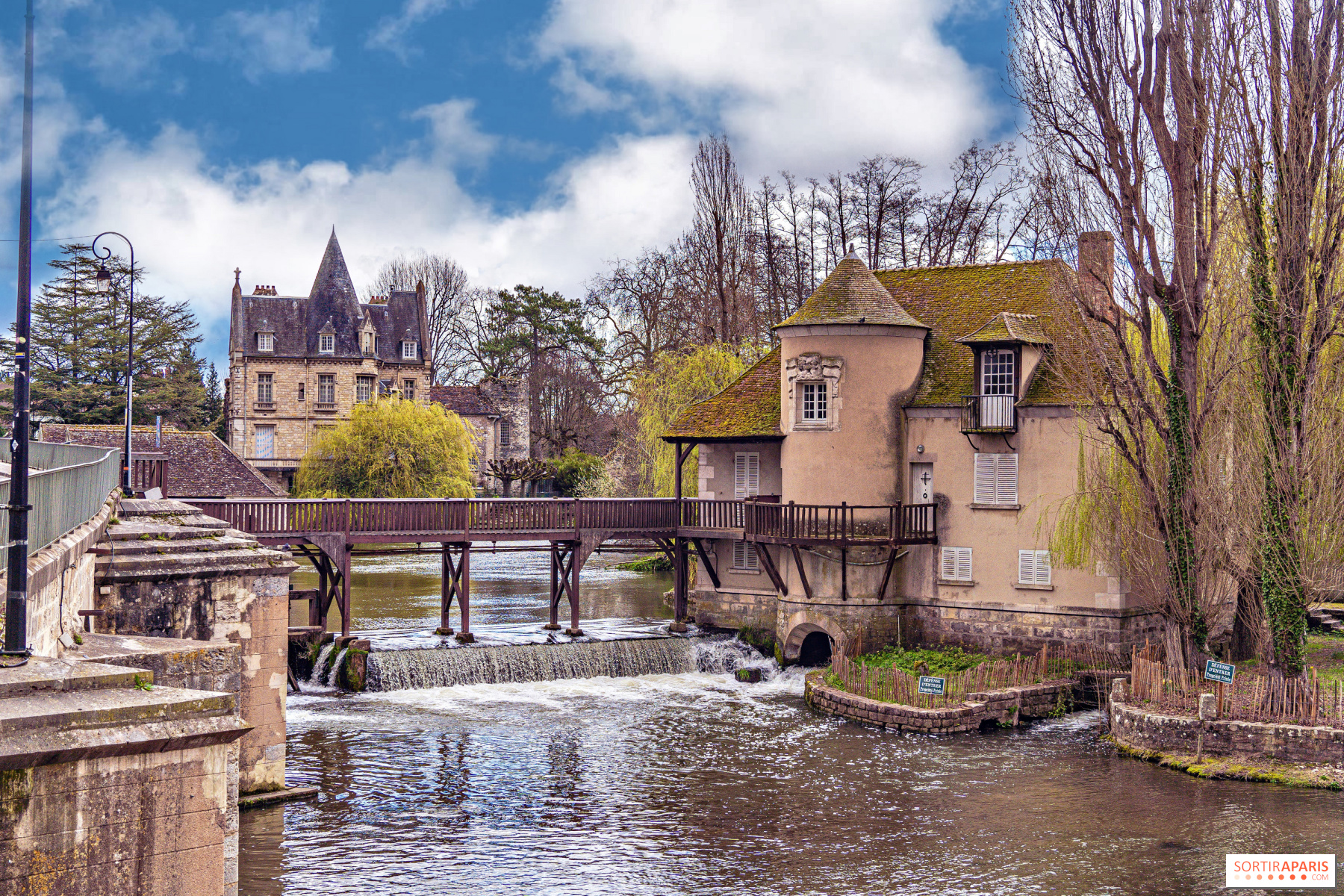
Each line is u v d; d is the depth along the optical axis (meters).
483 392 84.44
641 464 48.19
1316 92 22.53
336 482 61.22
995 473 30.73
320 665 30.14
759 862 17.75
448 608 33.94
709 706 28.47
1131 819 19.50
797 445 32.62
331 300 77.81
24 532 10.52
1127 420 25.36
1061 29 25.78
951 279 35.09
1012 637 30.41
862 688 27.56
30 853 9.48
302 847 18.08
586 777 22.28
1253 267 23.31
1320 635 32.62
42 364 68.06
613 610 40.41
